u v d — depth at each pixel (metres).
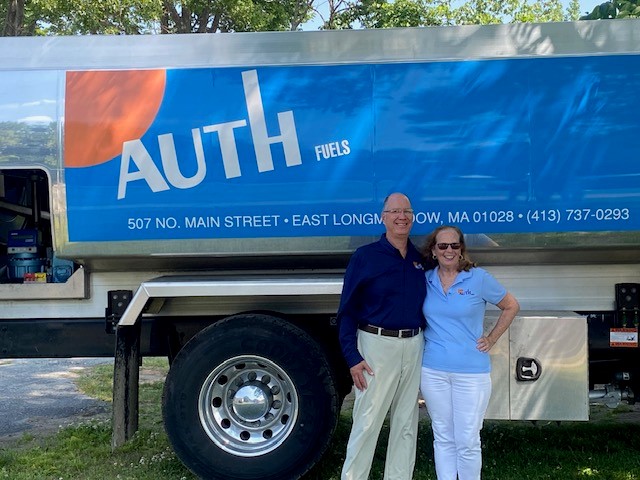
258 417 3.93
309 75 3.84
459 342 3.34
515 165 3.80
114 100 3.87
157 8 14.83
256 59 3.86
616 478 4.03
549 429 5.11
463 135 3.81
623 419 5.42
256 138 3.84
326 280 3.79
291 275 4.02
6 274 4.70
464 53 3.82
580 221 3.79
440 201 3.82
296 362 3.81
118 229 3.86
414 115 3.82
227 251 3.87
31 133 3.88
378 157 3.83
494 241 3.81
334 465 4.26
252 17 16.09
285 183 3.85
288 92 3.84
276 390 3.96
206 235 3.86
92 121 3.86
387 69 3.83
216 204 3.85
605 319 4.05
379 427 3.43
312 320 4.20
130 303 3.81
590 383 4.29
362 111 3.83
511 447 4.66
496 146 3.80
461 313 3.32
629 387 4.23
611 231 3.78
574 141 3.79
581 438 4.86
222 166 3.84
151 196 3.85
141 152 3.86
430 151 3.82
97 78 3.87
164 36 3.88
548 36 3.81
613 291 4.05
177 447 3.87
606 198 3.79
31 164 3.88
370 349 3.37
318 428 3.80
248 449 3.88
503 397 3.76
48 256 4.73
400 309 3.33
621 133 3.78
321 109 3.84
